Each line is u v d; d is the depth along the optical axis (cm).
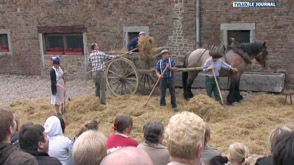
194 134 224
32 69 1527
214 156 362
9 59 1565
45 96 1149
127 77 1059
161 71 910
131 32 1306
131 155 174
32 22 1479
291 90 1088
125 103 967
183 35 1215
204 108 829
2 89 1290
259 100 941
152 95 1062
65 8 1400
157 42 1261
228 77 1057
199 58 979
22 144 314
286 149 194
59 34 1453
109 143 410
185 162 227
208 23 1170
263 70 1118
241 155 371
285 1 1052
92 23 1362
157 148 359
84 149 257
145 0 1251
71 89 1256
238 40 1154
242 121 772
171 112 883
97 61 947
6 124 278
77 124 814
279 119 789
